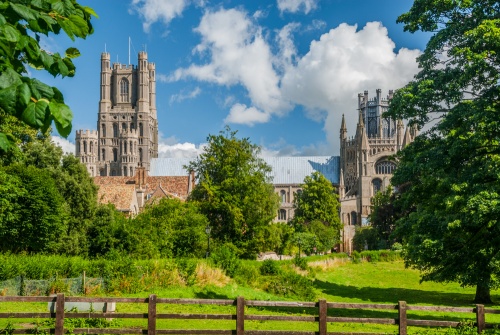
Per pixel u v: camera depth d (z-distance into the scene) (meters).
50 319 20.44
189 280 37.97
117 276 34.12
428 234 31.44
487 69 29.03
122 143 187.38
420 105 32.78
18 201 44.62
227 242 58.59
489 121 28.09
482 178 28.73
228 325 23.94
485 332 18.12
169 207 60.12
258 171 67.25
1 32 6.49
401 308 17.67
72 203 54.34
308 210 121.25
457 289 57.59
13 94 6.16
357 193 168.38
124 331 16.38
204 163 65.69
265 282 44.81
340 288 55.41
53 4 7.27
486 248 29.88
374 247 118.69
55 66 7.53
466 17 32.78
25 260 31.34
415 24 33.81
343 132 178.38
